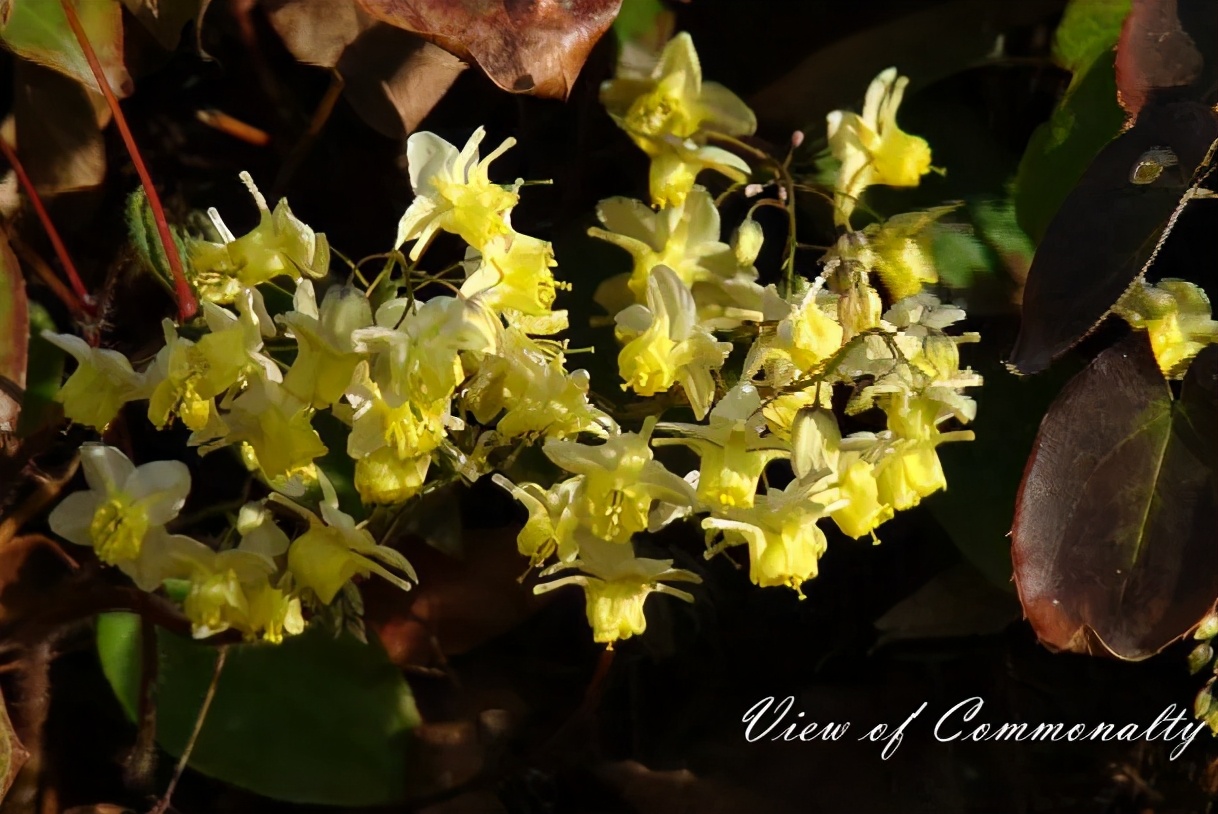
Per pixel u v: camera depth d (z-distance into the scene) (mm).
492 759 749
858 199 754
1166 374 725
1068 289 703
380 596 753
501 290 705
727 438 705
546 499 708
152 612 730
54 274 754
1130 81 710
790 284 732
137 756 732
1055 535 711
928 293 746
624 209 745
